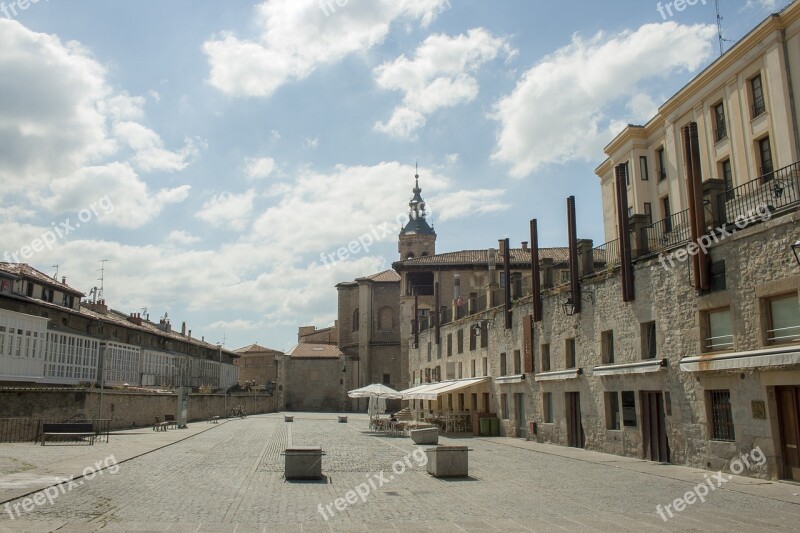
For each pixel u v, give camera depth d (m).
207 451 25.25
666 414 21.11
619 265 24.45
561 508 12.91
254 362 103.06
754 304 17.23
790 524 11.31
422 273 75.75
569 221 28.44
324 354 91.62
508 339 36.44
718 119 34.47
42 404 32.31
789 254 16.11
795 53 28.88
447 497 14.25
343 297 96.12
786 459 16.25
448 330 50.09
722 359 18.03
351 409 88.75
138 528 10.52
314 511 12.41
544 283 32.31
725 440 18.41
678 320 20.59
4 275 38.16
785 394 16.31
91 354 46.06
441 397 49.50
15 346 36.09
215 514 11.92
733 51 32.34
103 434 32.38
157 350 60.16
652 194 41.62
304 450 17.11
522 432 34.31
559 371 29.12
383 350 89.75
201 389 64.25
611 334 25.64
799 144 28.36
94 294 57.00
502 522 11.45
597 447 25.89
